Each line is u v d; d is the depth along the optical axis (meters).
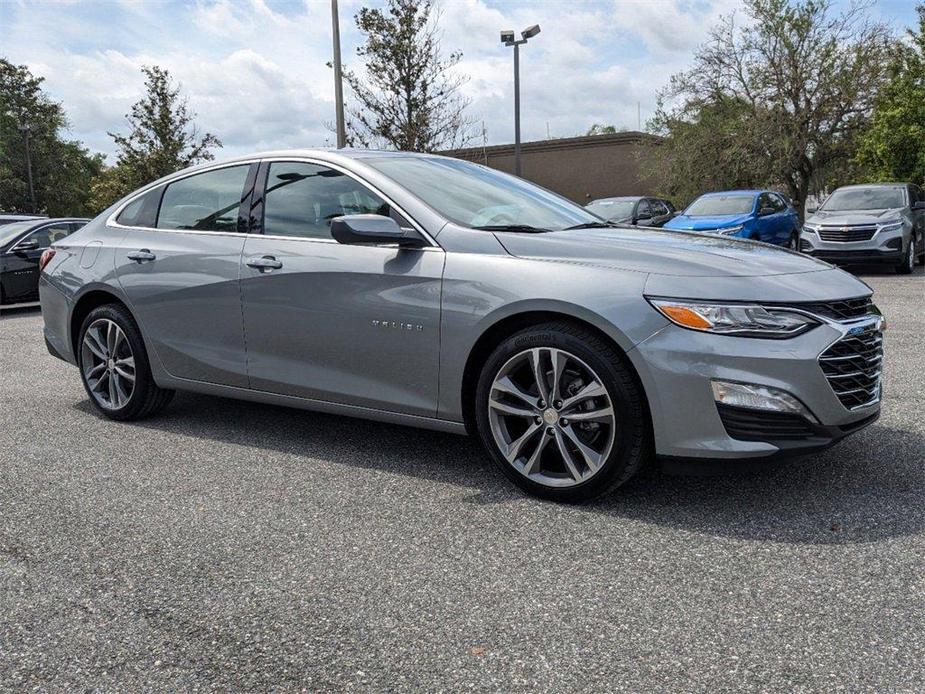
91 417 4.95
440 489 3.54
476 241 3.54
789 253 3.64
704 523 3.07
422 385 3.61
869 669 2.07
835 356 3.09
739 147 27.73
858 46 27.12
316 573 2.72
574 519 3.15
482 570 2.72
